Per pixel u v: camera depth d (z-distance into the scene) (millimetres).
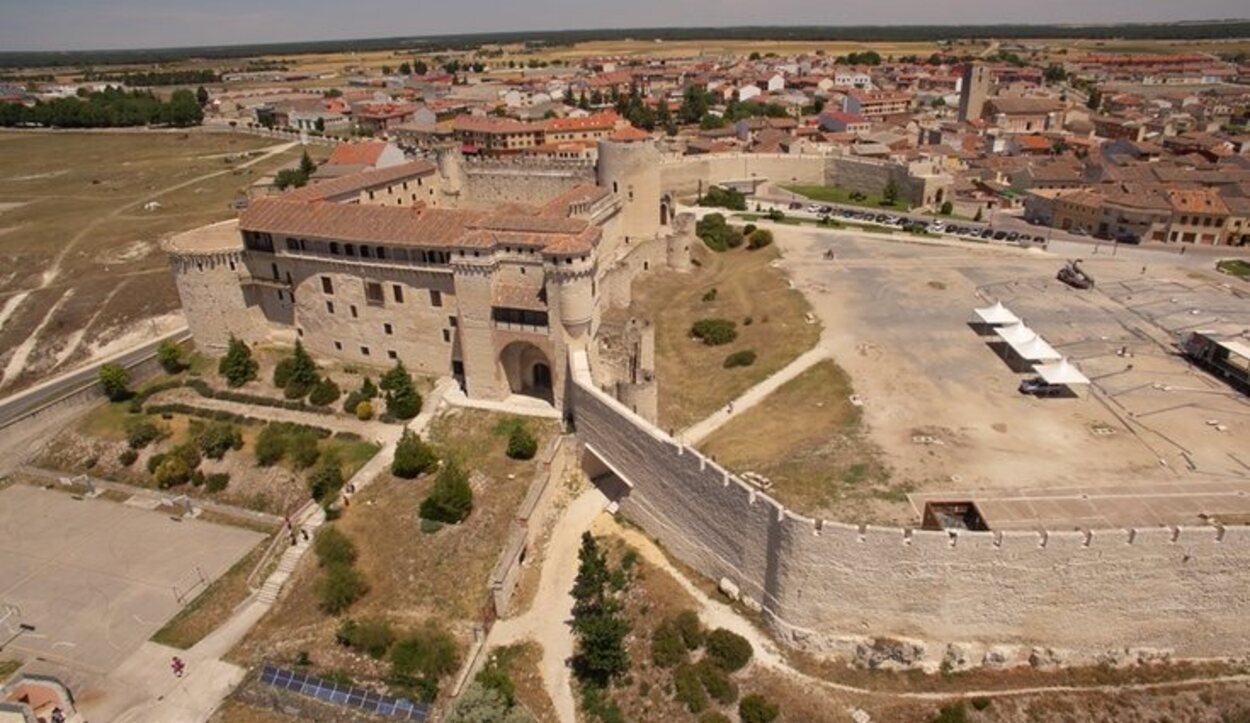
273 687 54875
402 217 82812
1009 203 164250
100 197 177875
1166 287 101375
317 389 83500
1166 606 49219
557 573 63219
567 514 69750
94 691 55188
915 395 72812
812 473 60844
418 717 52438
